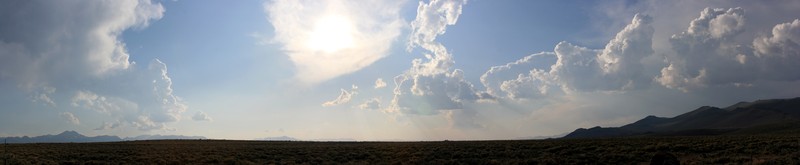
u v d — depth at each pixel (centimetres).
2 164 3875
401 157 4866
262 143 9025
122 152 5438
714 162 3522
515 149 5216
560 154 4616
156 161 4462
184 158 4750
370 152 5419
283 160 4678
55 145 7106
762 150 4184
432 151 5281
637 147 4900
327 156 5019
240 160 4588
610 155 4194
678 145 4772
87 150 5750
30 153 4988
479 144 6369
